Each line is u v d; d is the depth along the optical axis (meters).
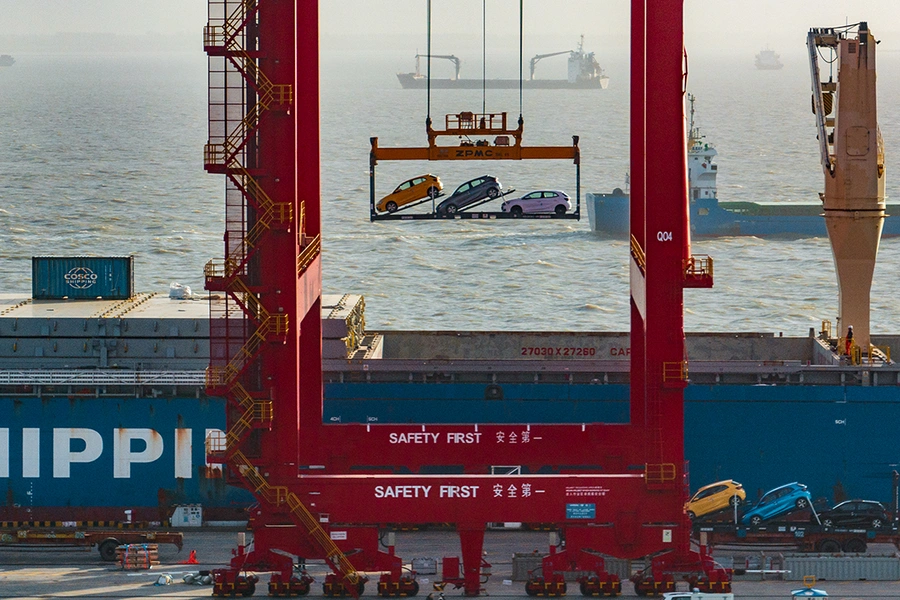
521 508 82.69
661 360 83.62
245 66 80.44
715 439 97.31
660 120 82.50
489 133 92.62
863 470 97.00
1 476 97.12
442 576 84.38
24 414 96.81
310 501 83.00
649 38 82.12
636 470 89.69
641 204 91.12
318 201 89.00
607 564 85.44
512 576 85.12
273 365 82.81
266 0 80.31
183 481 97.25
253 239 81.44
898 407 96.69
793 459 97.31
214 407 96.75
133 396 96.88
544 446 89.81
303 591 82.75
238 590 82.19
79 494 97.31
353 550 83.06
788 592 81.75
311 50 88.38
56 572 86.25
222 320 89.44
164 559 89.12
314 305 89.31
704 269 83.50
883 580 84.25
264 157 80.88
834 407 96.81
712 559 83.44
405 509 82.62
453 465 90.50
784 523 91.50
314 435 89.81
